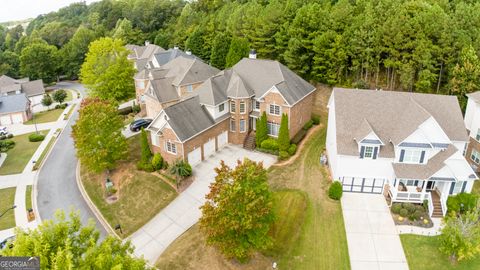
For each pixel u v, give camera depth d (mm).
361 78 54312
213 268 26250
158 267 26766
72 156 48531
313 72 55406
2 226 33406
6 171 44531
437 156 32375
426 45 45562
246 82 45688
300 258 26938
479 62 43625
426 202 31703
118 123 39375
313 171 37844
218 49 69062
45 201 37594
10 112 64875
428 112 33031
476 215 25484
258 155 41844
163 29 114500
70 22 152750
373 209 32000
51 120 65812
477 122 37781
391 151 32562
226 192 23781
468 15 49375
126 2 135125
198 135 39281
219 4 105500
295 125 44312
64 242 17734
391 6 53438
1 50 141875
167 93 51719
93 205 36219
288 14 62438
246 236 24594
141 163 40156
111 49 59312
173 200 34625
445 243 25719
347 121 34781
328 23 54781
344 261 26594
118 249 19500
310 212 31609
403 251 27422
